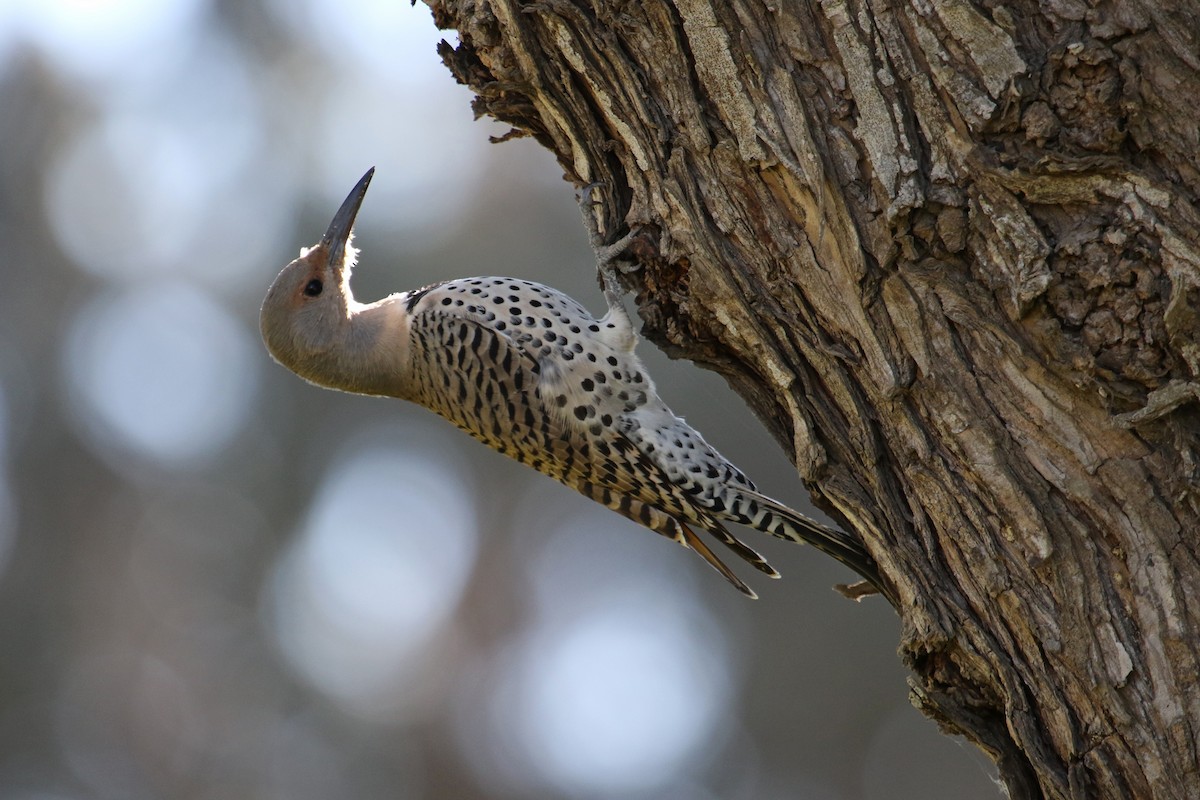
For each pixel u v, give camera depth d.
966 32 7.50
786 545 25.30
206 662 26.09
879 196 7.79
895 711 24.14
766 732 24.42
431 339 11.97
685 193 8.68
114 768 25.64
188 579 26.45
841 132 7.94
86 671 26.16
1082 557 7.43
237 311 26.36
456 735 25.25
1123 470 7.30
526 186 25.34
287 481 26.50
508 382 11.52
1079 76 7.25
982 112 7.43
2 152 27.38
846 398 8.22
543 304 11.48
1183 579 7.16
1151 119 7.12
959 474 7.78
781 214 8.30
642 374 11.25
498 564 26.06
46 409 27.05
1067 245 7.30
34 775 25.44
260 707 25.78
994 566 7.68
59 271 27.38
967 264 7.67
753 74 8.21
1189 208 7.05
